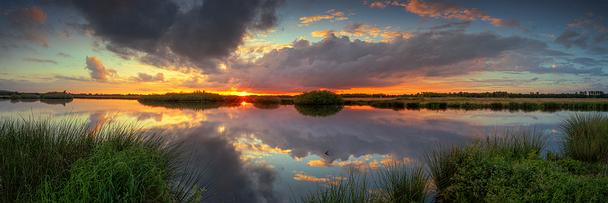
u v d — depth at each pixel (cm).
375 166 1021
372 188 732
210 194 760
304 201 685
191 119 2706
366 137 1755
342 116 3247
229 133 1873
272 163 1102
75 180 491
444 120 2755
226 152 1293
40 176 550
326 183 845
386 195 648
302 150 1359
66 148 675
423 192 664
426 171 875
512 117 3028
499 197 547
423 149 1337
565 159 890
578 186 527
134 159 575
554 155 998
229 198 736
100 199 470
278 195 759
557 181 559
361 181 827
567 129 1338
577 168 800
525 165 660
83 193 457
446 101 5975
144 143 798
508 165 662
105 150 606
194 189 664
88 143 718
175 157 842
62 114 2397
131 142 771
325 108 4944
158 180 570
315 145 1491
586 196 498
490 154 825
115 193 488
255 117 3044
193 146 1402
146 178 555
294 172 970
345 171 968
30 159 591
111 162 522
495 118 2923
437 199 683
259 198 738
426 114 3528
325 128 2184
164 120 2556
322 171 980
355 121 2695
